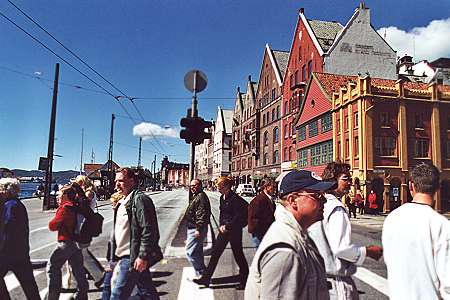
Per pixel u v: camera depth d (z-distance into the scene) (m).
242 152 74.94
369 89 27.48
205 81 9.65
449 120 21.06
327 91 35.91
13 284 6.26
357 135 28.58
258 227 6.05
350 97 29.94
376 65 41.31
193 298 5.66
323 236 2.87
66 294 5.57
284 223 1.89
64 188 5.10
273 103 56.62
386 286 6.45
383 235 2.69
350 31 41.22
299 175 2.05
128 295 3.99
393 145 25.66
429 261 2.42
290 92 48.91
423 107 22.56
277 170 53.84
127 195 4.16
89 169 63.41
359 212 25.77
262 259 1.78
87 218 5.08
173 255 8.81
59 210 4.99
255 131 64.62
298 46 47.50
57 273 4.97
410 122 23.89
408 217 2.55
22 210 4.43
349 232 2.86
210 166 110.38
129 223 4.03
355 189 27.98
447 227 2.47
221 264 8.11
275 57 59.03
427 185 2.62
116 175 4.34
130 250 3.97
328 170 3.34
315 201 2.01
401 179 25.19
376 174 26.50
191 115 9.58
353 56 40.84
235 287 6.23
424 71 28.56
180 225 11.76
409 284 2.42
